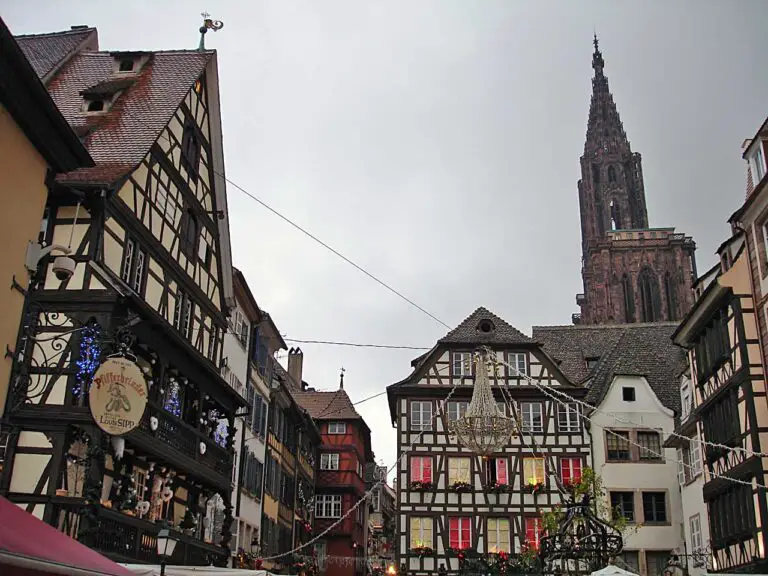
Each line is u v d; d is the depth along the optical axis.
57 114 11.76
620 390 37.69
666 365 40.12
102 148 19.97
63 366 16.44
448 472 37.38
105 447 16.17
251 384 31.69
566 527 18.05
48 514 15.45
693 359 28.95
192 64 24.36
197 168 23.78
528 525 36.28
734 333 24.61
